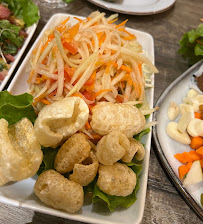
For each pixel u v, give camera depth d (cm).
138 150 27
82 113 24
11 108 27
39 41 37
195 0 63
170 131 37
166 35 52
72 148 24
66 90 30
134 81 34
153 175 33
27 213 27
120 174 24
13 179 22
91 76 31
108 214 25
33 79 31
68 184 22
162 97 40
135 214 24
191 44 48
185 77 44
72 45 30
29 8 44
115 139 23
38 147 24
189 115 37
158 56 48
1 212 27
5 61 39
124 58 34
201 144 36
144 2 56
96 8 53
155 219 29
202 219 30
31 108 28
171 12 58
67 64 30
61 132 25
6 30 40
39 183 23
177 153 35
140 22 53
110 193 24
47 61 31
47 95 30
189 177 32
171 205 30
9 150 21
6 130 24
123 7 51
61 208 23
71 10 52
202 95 41
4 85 36
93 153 26
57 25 37
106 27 35
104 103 28
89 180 24
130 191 25
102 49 32
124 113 26
